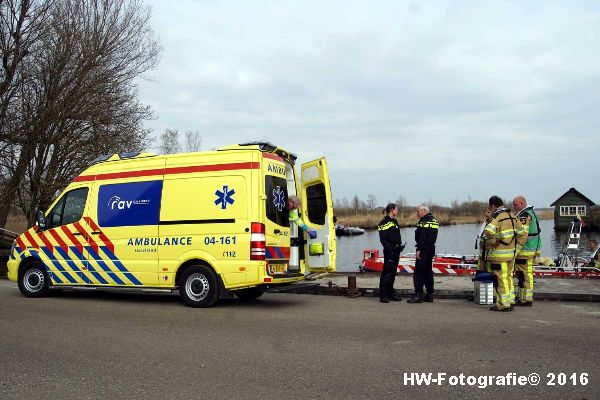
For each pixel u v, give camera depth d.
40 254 10.27
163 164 9.45
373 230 73.38
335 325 7.29
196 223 8.99
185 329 7.07
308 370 5.17
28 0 17.56
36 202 19.17
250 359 5.56
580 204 52.88
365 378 4.92
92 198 9.94
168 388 4.69
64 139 19.23
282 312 8.47
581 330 6.88
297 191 10.13
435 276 12.91
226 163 8.97
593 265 13.25
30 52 17.97
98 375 5.07
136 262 9.39
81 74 18.67
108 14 19.84
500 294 8.45
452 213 91.19
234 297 10.45
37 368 5.32
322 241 9.87
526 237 8.69
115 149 19.80
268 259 8.82
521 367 5.23
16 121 17.78
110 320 7.76
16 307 9.09
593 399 4.40
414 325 7.26
